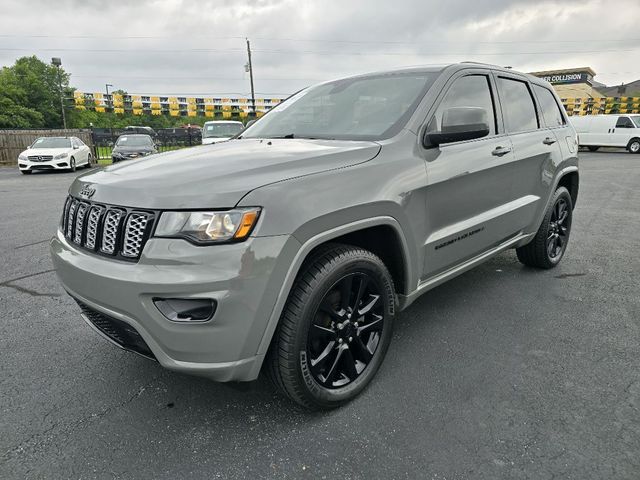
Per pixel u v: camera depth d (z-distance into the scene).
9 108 63.16
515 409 2.33
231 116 25.56
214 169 2.14
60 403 2.43
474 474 1.91
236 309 1.87
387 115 2.82
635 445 2.06
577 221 6.83
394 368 2.72
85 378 2.66
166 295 1.84
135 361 2.85
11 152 22.98
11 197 10.00
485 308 3.56
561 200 4.36
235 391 2.53
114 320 2.03
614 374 2.64
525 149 3.60
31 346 3.04
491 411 2.32
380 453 2.04
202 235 1.86
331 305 2.25
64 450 2.08
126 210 2.00
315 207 2.04
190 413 2.34
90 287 2.05
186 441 2.14
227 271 1.84
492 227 3.30
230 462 2.00
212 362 1.93
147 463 2.00
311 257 2.16
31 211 8.09
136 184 2.06
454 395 2.46
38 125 66.00
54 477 1.92
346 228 2.17
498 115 3.45
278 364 2.11
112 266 1.98
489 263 4.68
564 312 3.48
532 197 3.82
